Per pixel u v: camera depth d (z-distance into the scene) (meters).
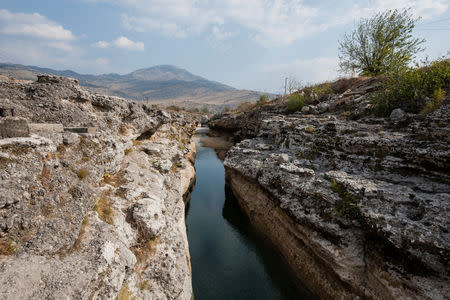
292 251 11.95
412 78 13.96
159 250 8.20
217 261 13.06
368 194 8.67
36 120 10.09
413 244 6.85
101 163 9.38
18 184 5.08
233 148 22.39
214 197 22.02
